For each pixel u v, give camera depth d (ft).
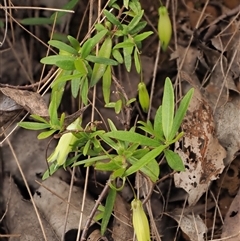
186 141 1.21
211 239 1.20
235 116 1.23
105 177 1.28
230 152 1.22
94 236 1.19
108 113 1.31
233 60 1.27
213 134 1.22
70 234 1.22
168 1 1.31
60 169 1.29
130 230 1.20
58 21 1.32
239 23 1.28
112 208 1.11
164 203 1.26
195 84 1.30
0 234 1.25
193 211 1.24
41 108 1.12
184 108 0.97
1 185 1.32
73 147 1.03
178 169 0.98
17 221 1.26
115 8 1.24
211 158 1.20
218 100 1.24
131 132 0.98
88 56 1.06
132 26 1.12
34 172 1.32
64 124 1.07
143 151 1.02
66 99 1.32
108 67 1.13
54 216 1.23
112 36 1.13
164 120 0.97
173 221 1.26
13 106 1.16
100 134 1.02
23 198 1.29
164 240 1.26
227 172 1.27
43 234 1.18
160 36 1.26
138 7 1.14
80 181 1.28
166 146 0.97
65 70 1.10
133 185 1.26
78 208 1.23
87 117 1.31
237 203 1.21
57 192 1.26
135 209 1.02
